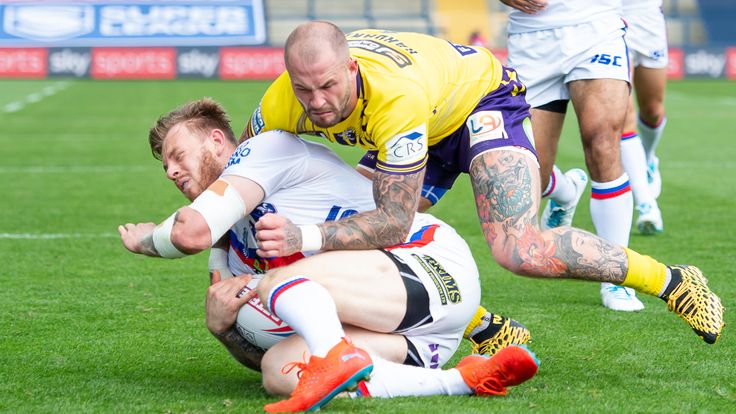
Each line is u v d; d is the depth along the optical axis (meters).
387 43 10.98
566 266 10.91
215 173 10.83
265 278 9.79
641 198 19.89
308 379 8.99
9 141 38.12
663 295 11.02
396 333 10.09
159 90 64.12
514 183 11.23
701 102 57.19
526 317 14.00
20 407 9.66
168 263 17.78
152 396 10.07
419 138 10.22
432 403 9.52
